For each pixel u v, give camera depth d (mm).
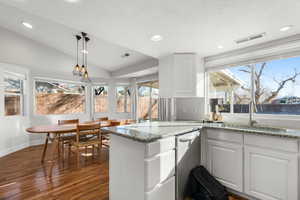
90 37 3402
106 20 1684
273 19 1633
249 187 1717
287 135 1461
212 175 2014
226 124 2264
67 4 1413
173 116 2996
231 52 2580
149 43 2279
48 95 4449
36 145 4109
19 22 3193
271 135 1550
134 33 1979
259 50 2293
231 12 1515
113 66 4953
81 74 3055
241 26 1787
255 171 1678
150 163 1385
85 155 3404
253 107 2414
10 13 2893
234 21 1678
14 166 2744
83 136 3381
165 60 2818
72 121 3668
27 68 3850
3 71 3332
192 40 2176
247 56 2475
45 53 4152
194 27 1817
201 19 1650
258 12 1509
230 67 2729
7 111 3484
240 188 1776
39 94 4281
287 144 1486
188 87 2648
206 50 2557
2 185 2098
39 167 2707
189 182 1854
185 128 1935
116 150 1677
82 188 2039
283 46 2092
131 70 4633
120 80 5496
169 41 2209
